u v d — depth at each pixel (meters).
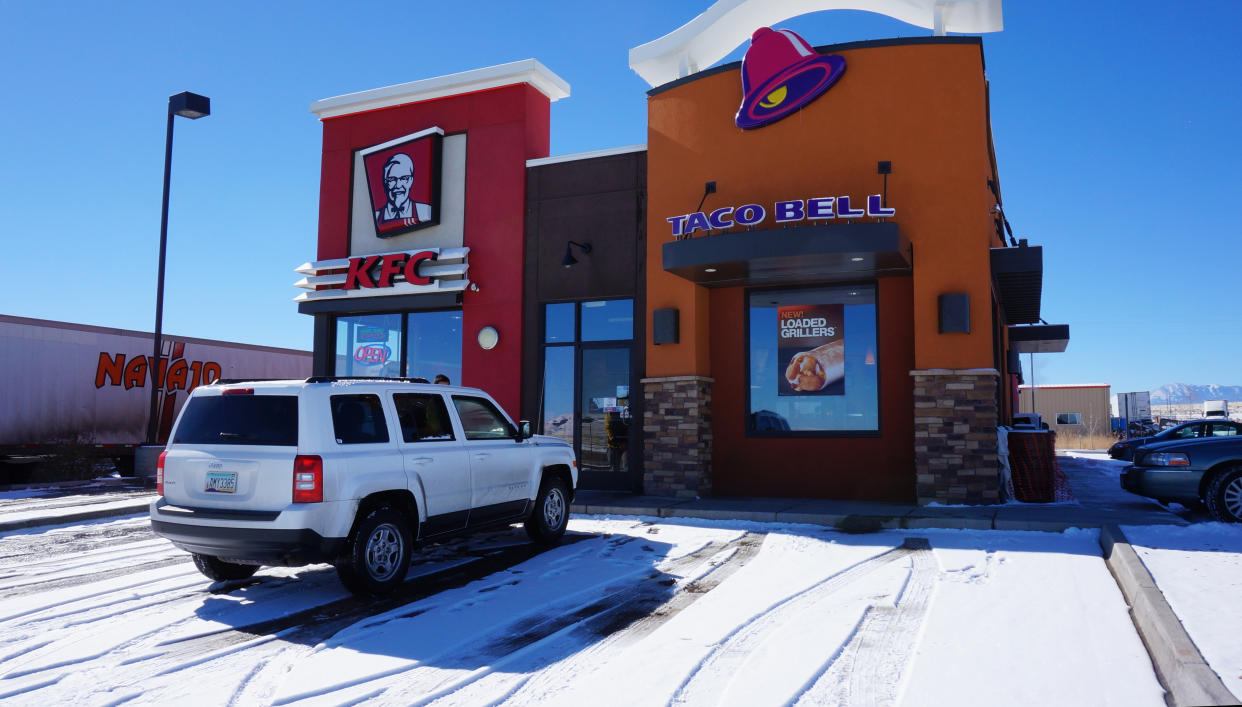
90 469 18.20
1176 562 6.92
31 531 10.81
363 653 5.39
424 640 5.67
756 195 12.80
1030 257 12.24
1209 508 9.88
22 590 7.29
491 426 8.90
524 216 14.94
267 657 5.34
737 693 4.48
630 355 14.04
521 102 15.16
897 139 12.16
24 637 5.82
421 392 8.01
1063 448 42.16
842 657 5.07
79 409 18.41
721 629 5.79
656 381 13.27
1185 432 23.55
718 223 12.31
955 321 11.51
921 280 11.91
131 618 6.33
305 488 6.50
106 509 12.21
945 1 12.77
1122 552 7.36
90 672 5.05
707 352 13.66
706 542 9.39
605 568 8.03
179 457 6.99
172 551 9.26
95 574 7.99
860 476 12.71
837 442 12.88
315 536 6.50
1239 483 9.68
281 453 6.60
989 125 14.55
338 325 16.61
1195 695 4.00
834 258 11.37
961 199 11.84
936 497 11.57
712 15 13.80
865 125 12.30
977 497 11.41
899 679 4.64
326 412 6.86
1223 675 4.17
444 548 9.25
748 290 13.60
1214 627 5.00
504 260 14.95
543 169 14.90
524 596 6.93
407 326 15.98
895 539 9.31
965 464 11.48
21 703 4.51
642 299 13.88
